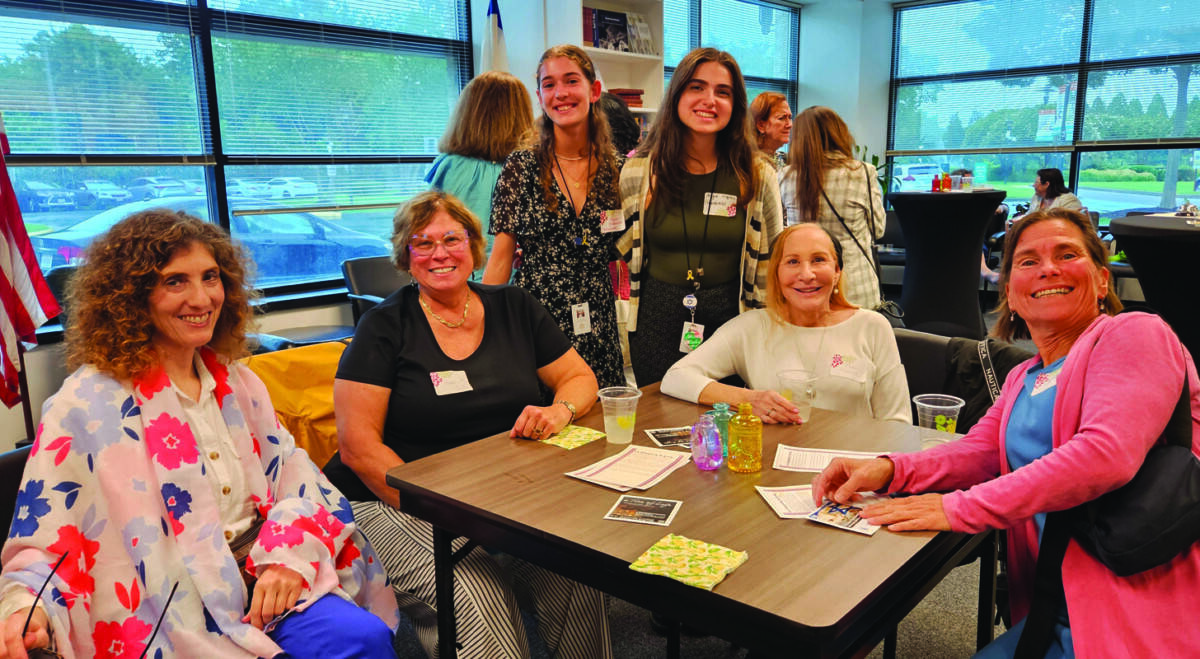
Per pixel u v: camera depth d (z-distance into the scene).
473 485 1.50
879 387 2.07
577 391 1.97
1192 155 7.14
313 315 4.71
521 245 2.51
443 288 1.88
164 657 1.30
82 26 3.87
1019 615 1.47
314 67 4.73
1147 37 7.17
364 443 1.80
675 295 2.44
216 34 4.31
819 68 8.34
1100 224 7.48
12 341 2.77
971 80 8.07
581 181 2.50
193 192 4.39
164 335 1.45
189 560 1.34
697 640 2.16
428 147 5.37
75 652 1.27
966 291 4.20
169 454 1.37
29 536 1.26
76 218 3.98
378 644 1.35
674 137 2.37
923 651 2.10
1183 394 1.22
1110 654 1.13
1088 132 7.58
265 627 1.35
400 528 1.76
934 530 1.25
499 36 5.09
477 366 1.92
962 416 2.09
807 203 3.29
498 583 1.64
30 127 3.78
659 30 5.67
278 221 4.70
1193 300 3.06
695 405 2.01
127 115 4.07
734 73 2.29
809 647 1.00
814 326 2.10
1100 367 1.25
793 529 1.27
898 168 8.65
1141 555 1.11
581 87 2.37
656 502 1.39
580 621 1.73
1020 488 1.21
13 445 3.50
